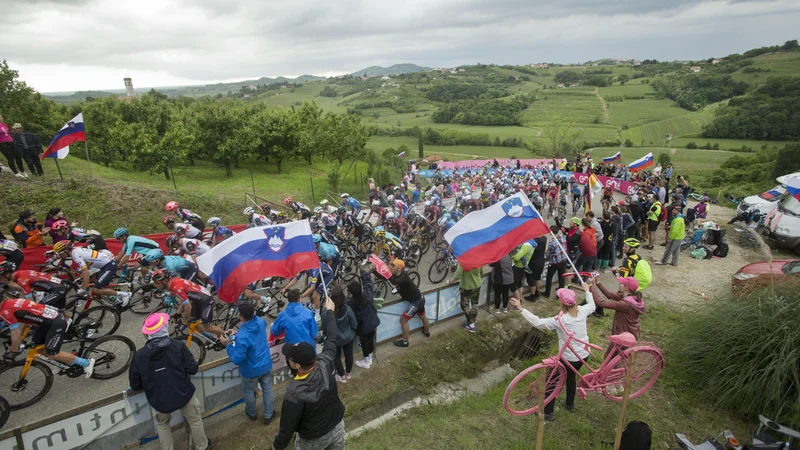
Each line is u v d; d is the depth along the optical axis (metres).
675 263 12.71
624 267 8.21
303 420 3.93
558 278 10.29
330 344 4.61
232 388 6.18
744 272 9.51
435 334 8.33
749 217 16.86
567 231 10.53
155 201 15.66
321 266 8.07
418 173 33.41
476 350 8.20
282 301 8.88
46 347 5.85
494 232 7.85
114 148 26.41
